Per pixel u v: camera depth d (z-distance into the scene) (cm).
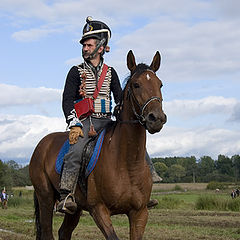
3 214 1898
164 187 7994
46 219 630
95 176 503
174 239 1019
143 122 459
